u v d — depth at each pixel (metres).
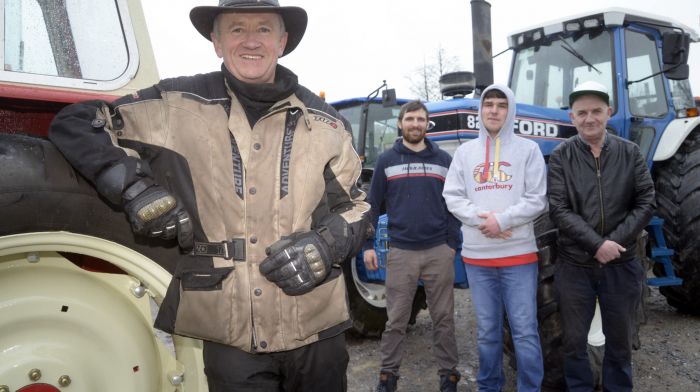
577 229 2.40
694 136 4.12
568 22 4.20
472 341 3.68
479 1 3.82
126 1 1.70
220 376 1.50
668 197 3.97
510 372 3.14
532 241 2.53
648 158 4.14
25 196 1.39
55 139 1.36
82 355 1.54
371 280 3.56
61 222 1.46
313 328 1.49
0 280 1.47
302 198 1.49
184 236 1.39
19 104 1.55
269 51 1.51
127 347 1.60
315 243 1.43
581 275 2.48
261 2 1.46
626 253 2.44
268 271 1.40
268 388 1.53
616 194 2.41
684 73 3.80
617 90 4.04
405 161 2.88
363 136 4.16
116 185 1.32
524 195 2.52
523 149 2.54
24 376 1.45
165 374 1.69
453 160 2.71
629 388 2.51
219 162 1.46
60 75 1.60
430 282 2.86
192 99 1.50
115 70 1.67
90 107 1.41
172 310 1.48
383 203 3.17
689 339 3.64
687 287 3.91
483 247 2.54
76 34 1.63
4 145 1.41
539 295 2.72
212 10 1.51
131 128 1.45
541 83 4.44
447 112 3.56
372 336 3.64
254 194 1.46
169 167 1.48
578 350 2.50
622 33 4.09
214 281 1.42
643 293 3.04
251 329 1.44
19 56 1.56
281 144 1.50
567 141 2.57
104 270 1.59
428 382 3.07
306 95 1.62
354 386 3.00
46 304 1.50
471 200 2.61
